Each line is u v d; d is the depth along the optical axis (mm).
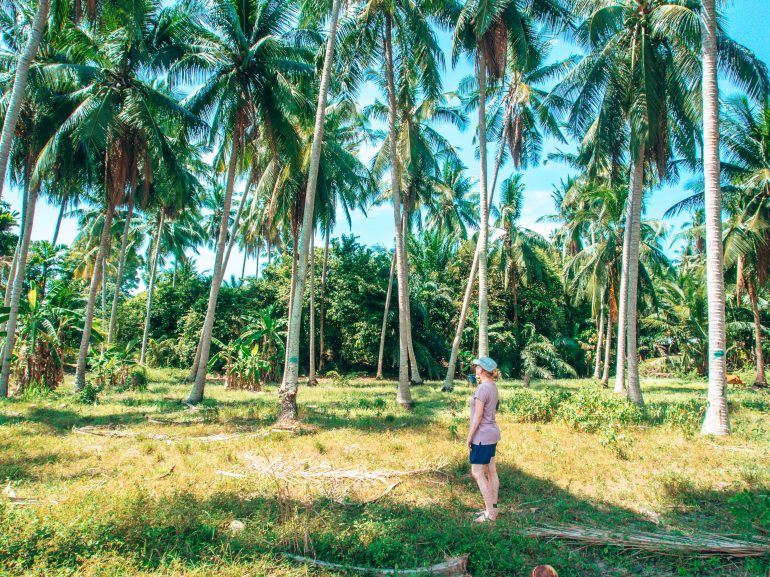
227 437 8844
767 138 17750
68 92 15352
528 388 21562
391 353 28906
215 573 3682
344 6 13805
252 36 13672
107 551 3908
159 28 14438
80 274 31516
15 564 3660
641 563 4145
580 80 14039
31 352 15648
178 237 32781
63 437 8797
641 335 40344
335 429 9719
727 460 7414
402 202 22328
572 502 5523
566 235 30875
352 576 3764
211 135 13648
